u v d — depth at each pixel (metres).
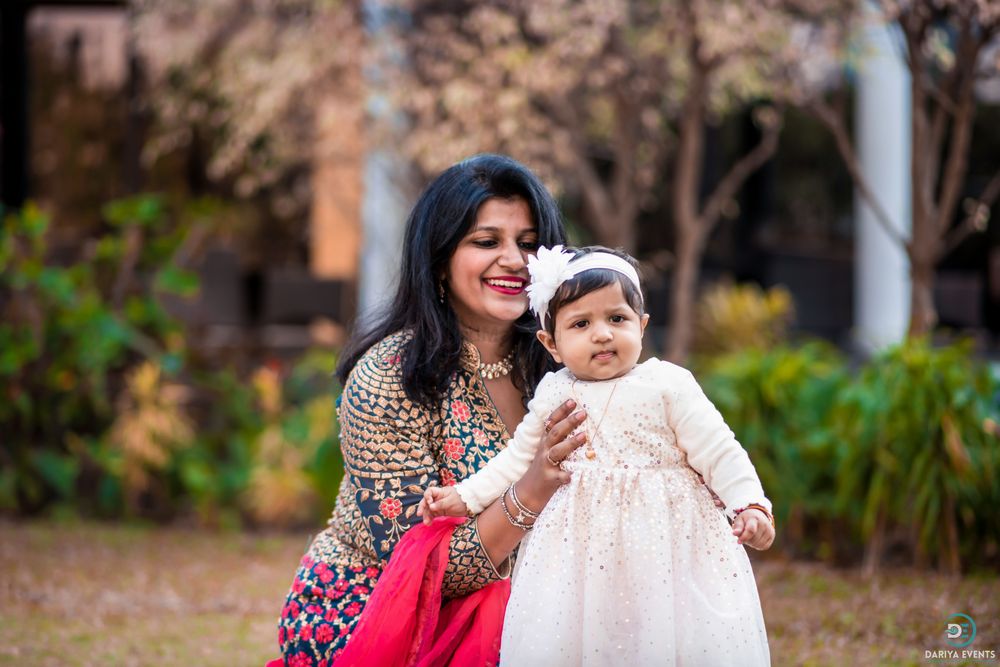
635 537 2.33
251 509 6.92
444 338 2.64
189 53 7.98
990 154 9.34
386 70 7.40
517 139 6.98
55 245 9.20
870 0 6.26
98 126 9.61
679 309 7.33
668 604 2.29
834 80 8.49
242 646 4.04
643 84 7.23
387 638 2.43
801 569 5.17
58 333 6.93
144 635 4.20
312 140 8.02
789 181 9.79
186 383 7.52
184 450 6.97
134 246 7.28
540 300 2.47
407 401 2.60
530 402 2.54
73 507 7.06
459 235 2.64
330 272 9.65
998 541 5.04
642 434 2.42
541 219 2.68
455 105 6.99
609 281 2.43
